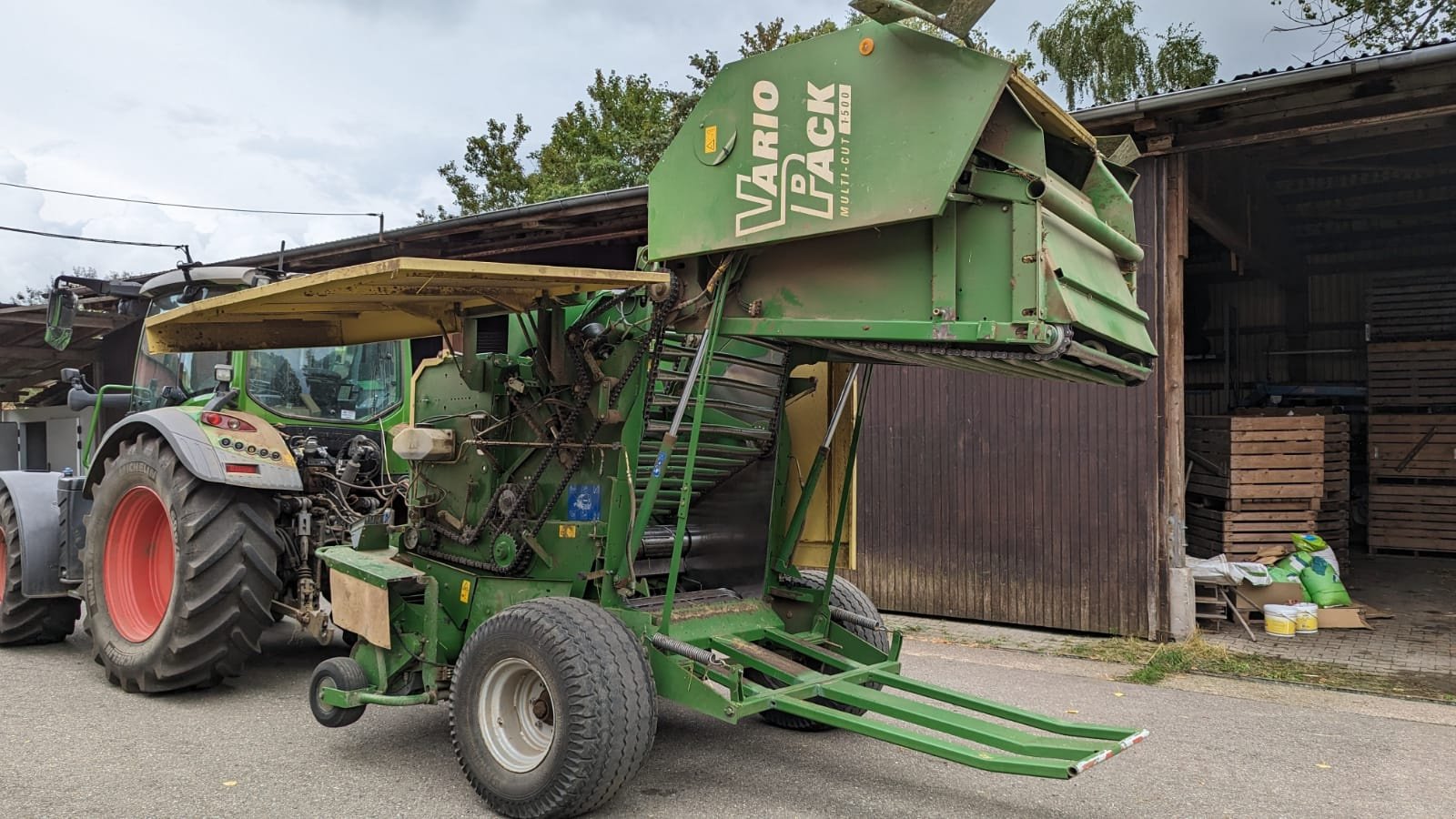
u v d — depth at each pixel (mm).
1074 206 3373
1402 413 11102
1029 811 3686
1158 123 6688
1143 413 6996
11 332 11711
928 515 7941
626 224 9125
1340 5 12477
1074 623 7258
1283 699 5496
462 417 4484
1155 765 4289
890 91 3270
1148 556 6961
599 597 3908
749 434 4406
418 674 4293
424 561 4496
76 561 5887
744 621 4340
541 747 3582
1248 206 9938
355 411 6344
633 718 3402
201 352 5707
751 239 3621
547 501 4109
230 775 3957
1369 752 4516
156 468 5047
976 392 7727
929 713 3529
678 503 4516
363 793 3783
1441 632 7188
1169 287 6848
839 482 4723
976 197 3225
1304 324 13367
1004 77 3029
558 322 4039
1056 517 7355
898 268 3404
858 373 4676
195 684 5117
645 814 3596
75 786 3803
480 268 3420
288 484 5055
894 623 7723
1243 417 7816
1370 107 6156
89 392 7281
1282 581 7336
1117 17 17297
